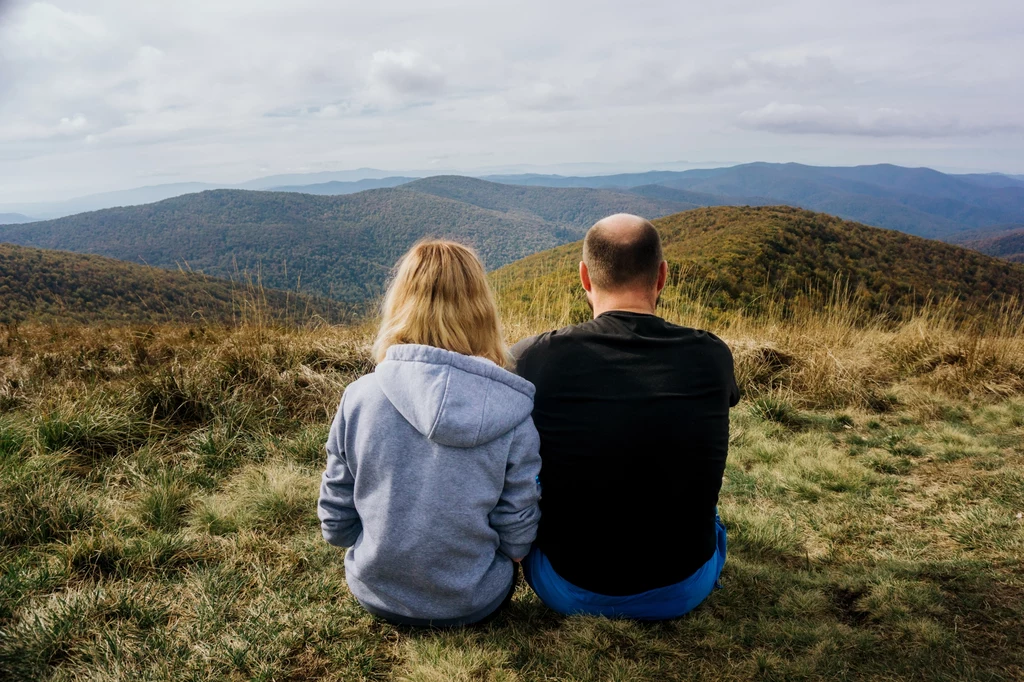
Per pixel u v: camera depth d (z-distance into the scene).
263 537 2.13
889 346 5.16
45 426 2.73
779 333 5.20
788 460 3.12
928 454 3.21
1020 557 2.04
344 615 1.68
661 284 1.59
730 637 1.58
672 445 1.33
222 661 1.47
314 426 3.30
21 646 1.48
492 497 1.36
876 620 1.71
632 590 1.51
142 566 1.92
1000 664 1.49
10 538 2.04
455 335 1.41
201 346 4.12
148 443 2.88
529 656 1.50
